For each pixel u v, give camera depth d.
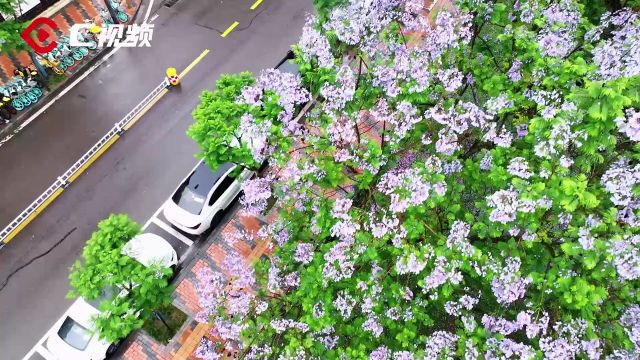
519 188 9.06
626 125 8.29
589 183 9.98
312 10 24.55
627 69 8.85
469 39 11.63
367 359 10.01
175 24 24.44
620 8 13.91
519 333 11.03
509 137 10.67
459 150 11.55
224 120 14.64
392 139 11.11
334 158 11.14
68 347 15.40
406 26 12.29
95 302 15.96
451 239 9.82
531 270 10.04
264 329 11.35
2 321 16.80
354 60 12.76
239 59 23.06
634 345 9.09
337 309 10.88
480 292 11.38
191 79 22.48
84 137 20.92
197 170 17.94
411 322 10.51
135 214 18.75
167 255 16.62
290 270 11.84
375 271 10.47
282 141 11.52
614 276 8.89
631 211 9.16
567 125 8.59
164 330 15.93
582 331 9.08
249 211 12.76
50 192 19.27
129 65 23.03
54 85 22.31
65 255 18.00
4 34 18.75
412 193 9.84
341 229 10.35
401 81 11.27
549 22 11.30
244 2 25.16
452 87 11.09
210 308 11.77
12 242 18.31
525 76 11.17
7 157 20.52
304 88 11.65
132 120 21.22
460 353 9.80
